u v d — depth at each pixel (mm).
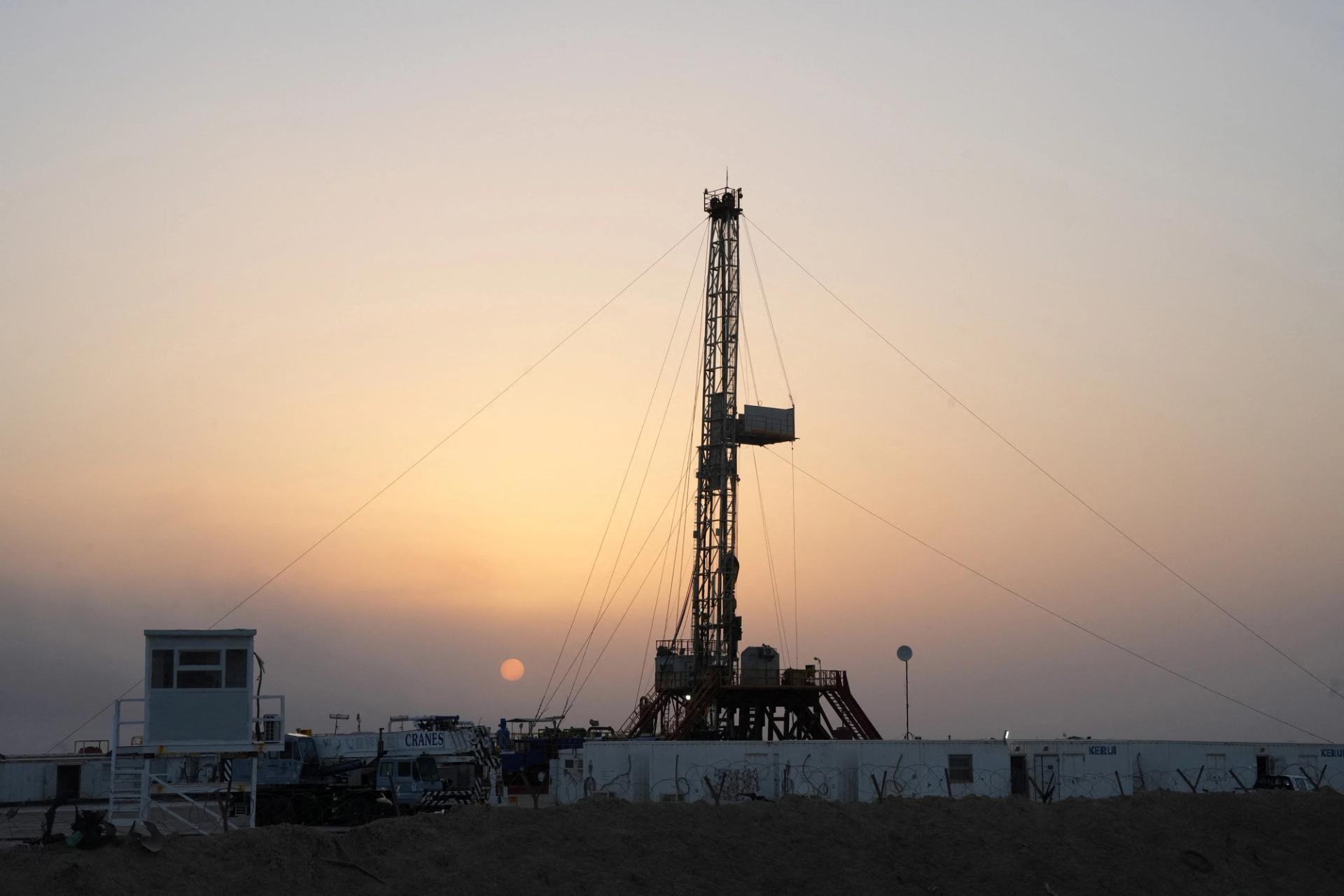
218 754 47750
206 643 48344
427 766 58281
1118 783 61125
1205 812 54188
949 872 47500
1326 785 63625
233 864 40938
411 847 43531
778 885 45125
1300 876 50562
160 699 47719
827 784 57875
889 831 49188
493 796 62375
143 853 40375
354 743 59031
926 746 58688
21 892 37406
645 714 97875
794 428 105688
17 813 52219
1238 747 64625
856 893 45344
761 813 49188
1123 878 48469
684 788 57812
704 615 101250
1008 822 51219
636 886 43562
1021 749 61406
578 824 46312
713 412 104562
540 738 81062
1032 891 46938
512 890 42125
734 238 106938
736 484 103688
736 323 105750
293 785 56531
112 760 47344
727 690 96938
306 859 41625
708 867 45312
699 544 102750
